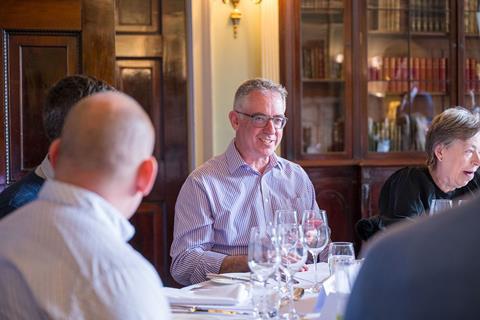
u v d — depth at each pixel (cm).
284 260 197
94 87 221
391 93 497
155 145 448
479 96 504
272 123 289
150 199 447
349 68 485
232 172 288
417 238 82
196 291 211
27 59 360
